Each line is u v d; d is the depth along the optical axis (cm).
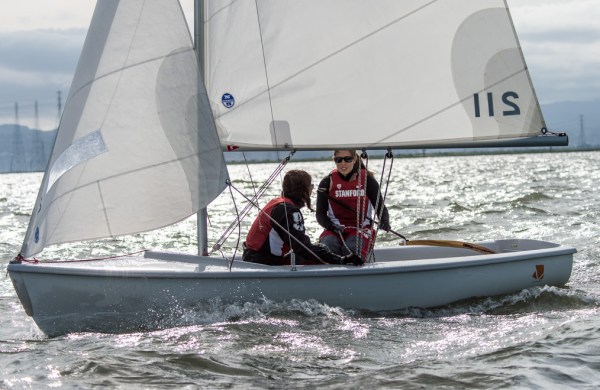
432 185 10119
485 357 1738
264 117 2206
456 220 4944
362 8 2231
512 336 1922
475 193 7900
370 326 2027
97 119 2091
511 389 1513
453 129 2308
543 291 2317
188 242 4331
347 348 1836
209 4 2155
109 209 2059
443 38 2280
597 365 1645
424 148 2322
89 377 1627
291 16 2195
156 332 1994
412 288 2161
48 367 1703
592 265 3000
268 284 2070
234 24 2166
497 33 2283
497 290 2269
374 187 2302
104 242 4369
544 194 6512
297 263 2223
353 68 2250
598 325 1973
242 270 2061
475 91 2297
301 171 2223
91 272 2006
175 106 2092
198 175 2084
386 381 1581
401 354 1788
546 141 2308
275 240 2186
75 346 1886
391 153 2317
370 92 2264
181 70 2098
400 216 5359
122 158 2075
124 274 2014
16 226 5634
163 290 2030
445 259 2225
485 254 2434
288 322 2042
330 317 2084
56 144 2116
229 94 2177
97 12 2139
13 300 2623
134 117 2088
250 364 1709
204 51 2162
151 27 2108
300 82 2220
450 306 2212
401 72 2275
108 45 2111
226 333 1948
